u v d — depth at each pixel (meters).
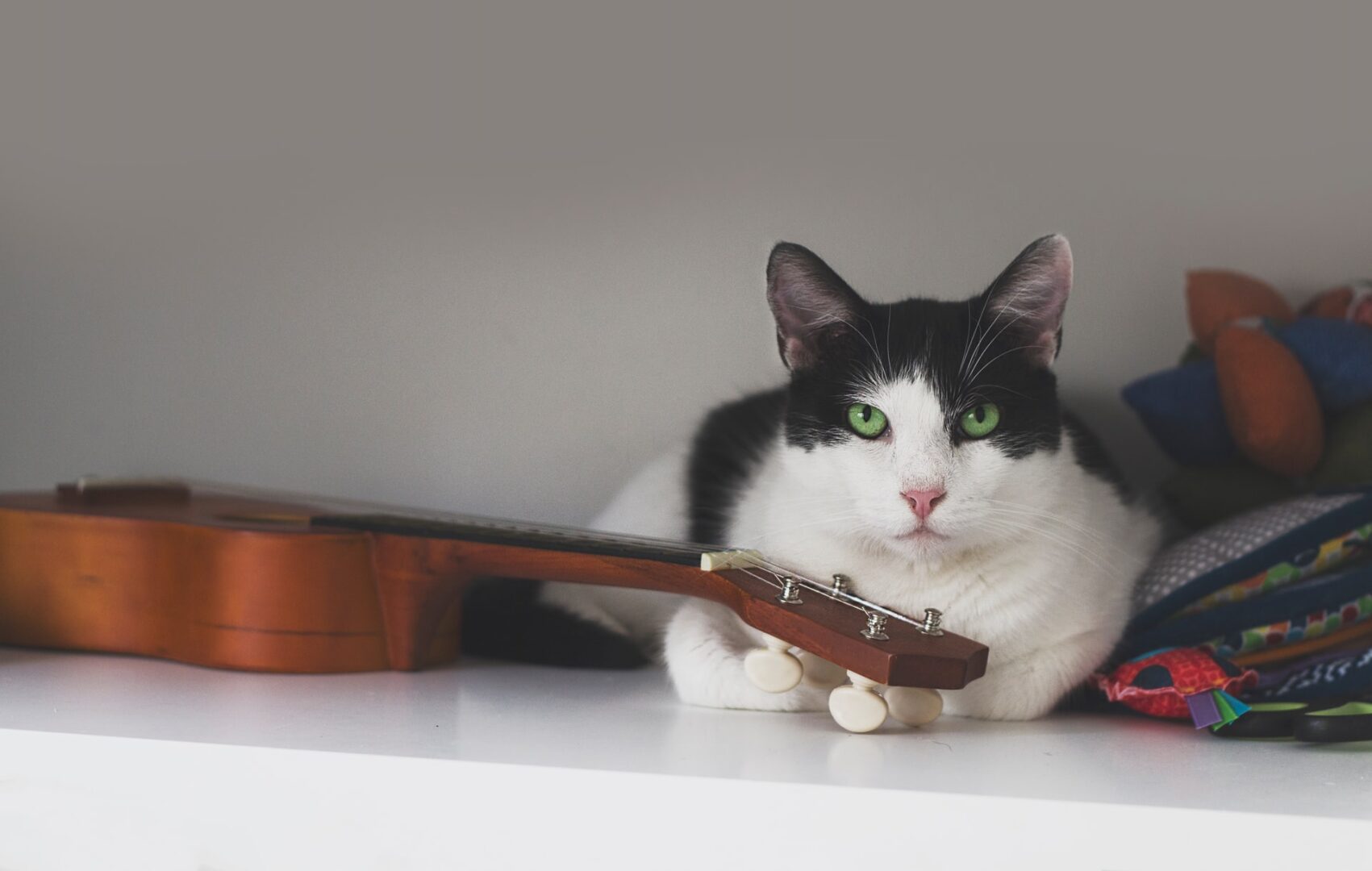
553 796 0.96
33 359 1.85
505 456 1.84
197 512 1.47
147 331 1.84
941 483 1.14
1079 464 1.37
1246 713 1.10
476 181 1.80
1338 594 1.24
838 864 0.92
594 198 1.79
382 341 1.83
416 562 1.31
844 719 1.09
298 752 1.00
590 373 1.82
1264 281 1.72
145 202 1.82
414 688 1.27
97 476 1.72
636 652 1.44
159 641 1.35
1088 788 0.94
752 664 1.09
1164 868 0.89
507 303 1.82
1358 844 0.86
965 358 1.18
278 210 1.82
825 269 1.21
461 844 0.98
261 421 1.85
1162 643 1.27
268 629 1.29
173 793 1.02
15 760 1.04
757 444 1.51
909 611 1.20
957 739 1.10
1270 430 1.49
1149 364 1.76
